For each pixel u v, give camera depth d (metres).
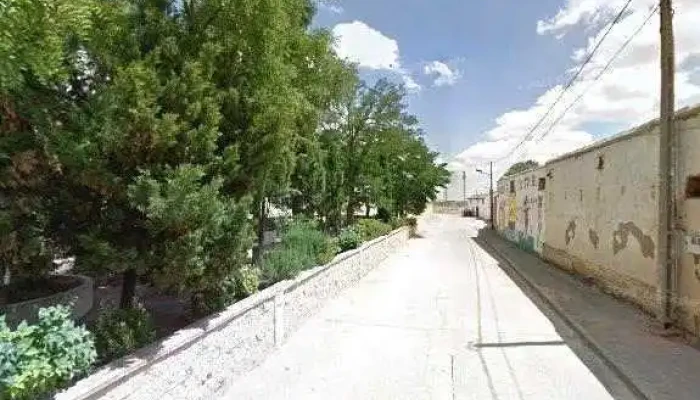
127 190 5.06
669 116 9.06
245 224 6.28
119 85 4.95
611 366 7.33
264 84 6.54
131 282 6.30
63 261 7.19
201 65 5.73
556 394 6.35
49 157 4.88
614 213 12.66
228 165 6.10
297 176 14.80
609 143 12.93
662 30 9.12
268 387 6.48
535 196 23.67
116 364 4.45
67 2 3.62
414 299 12.73
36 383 3.43
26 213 5.21
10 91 4.58
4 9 3.15
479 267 19.73
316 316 10.56
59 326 3.81
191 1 5.99
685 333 8.70
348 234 16.86
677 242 9.04
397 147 27.50
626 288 11.76
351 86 17.92
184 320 7.97
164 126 5.14
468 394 6.33
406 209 41.38
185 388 5.32
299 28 9.32
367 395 6.26
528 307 11.84
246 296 7.85
